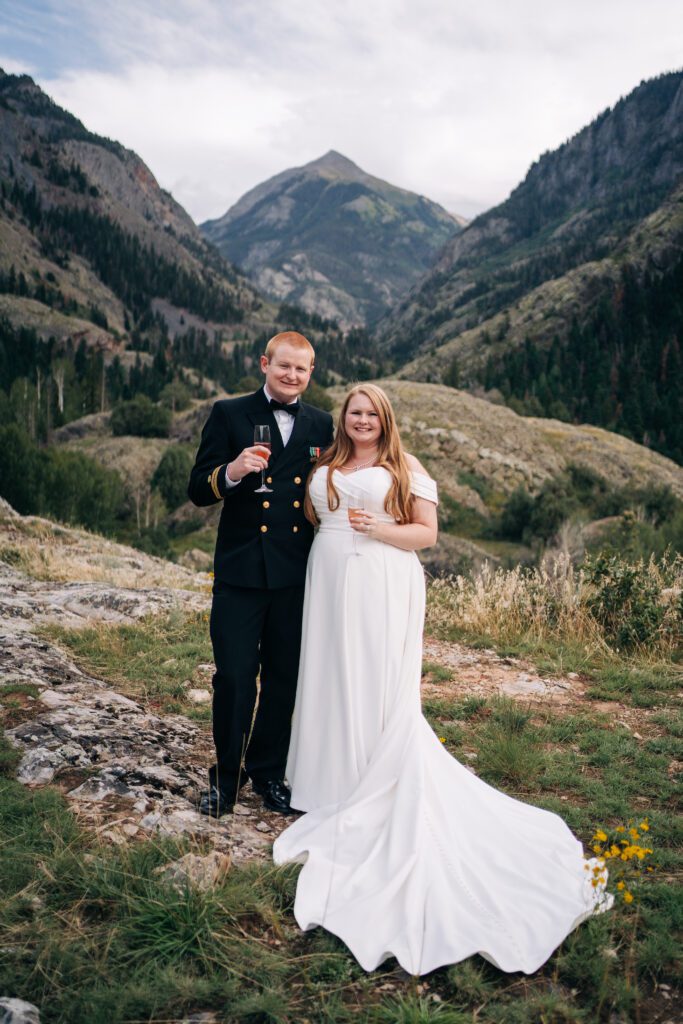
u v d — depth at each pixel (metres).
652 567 7.98
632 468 63.25
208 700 5.07
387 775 2.98
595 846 2.85
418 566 3.32
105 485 54.03
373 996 2.21
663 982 2.34
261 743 3.47
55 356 161.12
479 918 2.52
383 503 3.21
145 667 5.66
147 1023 2.01
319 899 2.58
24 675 4.69
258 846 3.01
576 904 2.62
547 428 67.31
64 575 9.38
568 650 6.84
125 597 7.60
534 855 2.87
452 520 53.44
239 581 3.23
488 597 7.92
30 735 3.71
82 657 5.79
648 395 132.62
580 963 2.36
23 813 2.97
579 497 56.50
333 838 2.83
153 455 74.75
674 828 3.36
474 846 2.85
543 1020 2.09
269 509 3.26
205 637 6.63
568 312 179.62
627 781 3.92
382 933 2.43
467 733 4.65
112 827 2.94
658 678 5.95
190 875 2.62
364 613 3.14
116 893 2.47
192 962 2.28
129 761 3.59
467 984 2.25
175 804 3.25
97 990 2.08
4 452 50.41
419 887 2.57
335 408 71.31
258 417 3.31
